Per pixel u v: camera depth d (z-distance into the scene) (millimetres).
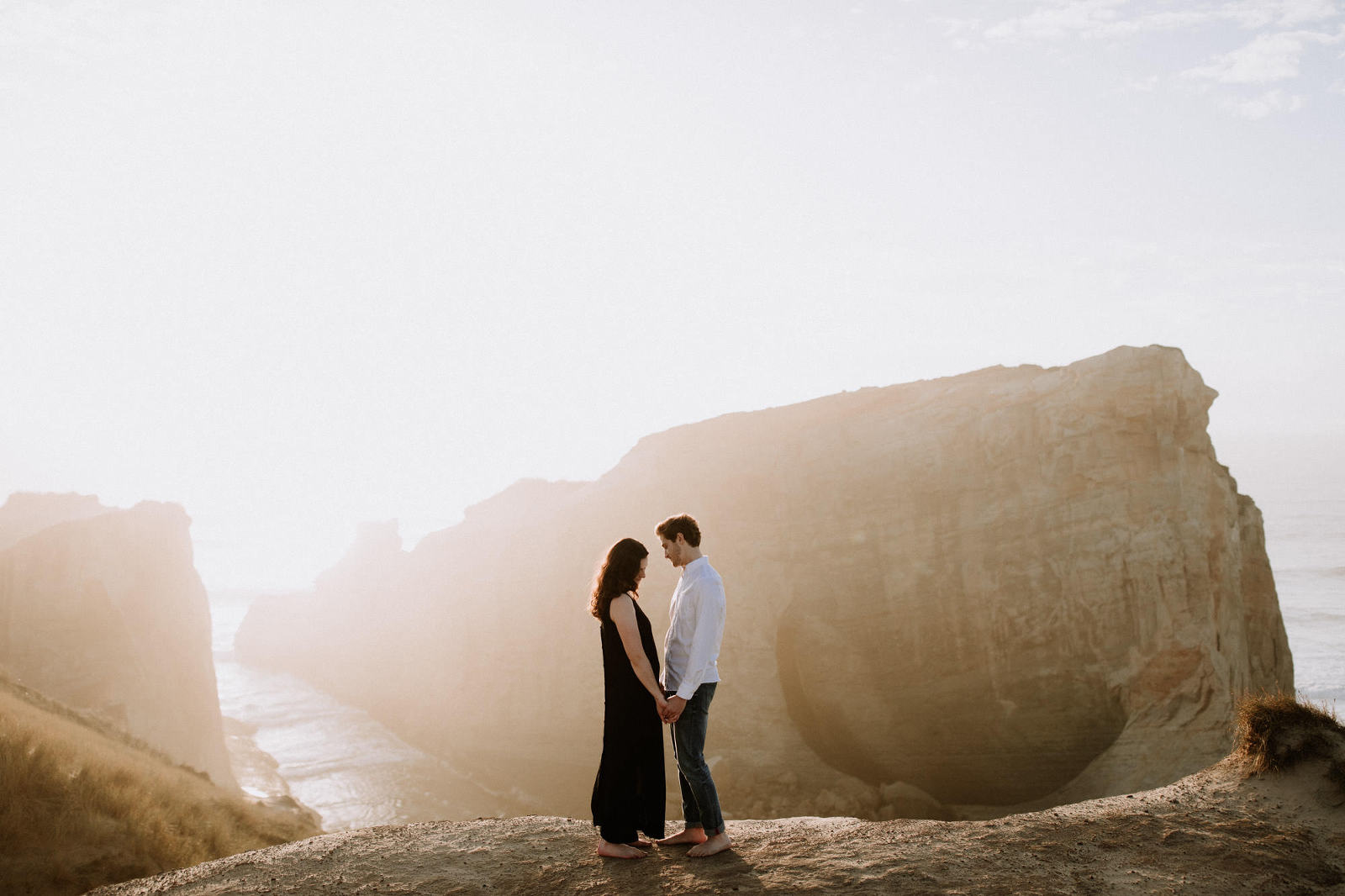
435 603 60250
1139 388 33812
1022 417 36469
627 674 5801
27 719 17688
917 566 37906
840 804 35844
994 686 35281
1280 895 4820
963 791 35594
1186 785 6328
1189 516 32656
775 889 4953
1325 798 5770
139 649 45594
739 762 39031
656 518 46438
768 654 40281
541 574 51594
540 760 48000
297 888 5621
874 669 38125
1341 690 63938
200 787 23047
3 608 42625
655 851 5777
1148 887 4859
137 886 5926
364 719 61750
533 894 5328
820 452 41875
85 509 60312
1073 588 33906
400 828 6789
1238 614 33625
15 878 10062
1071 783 32156
